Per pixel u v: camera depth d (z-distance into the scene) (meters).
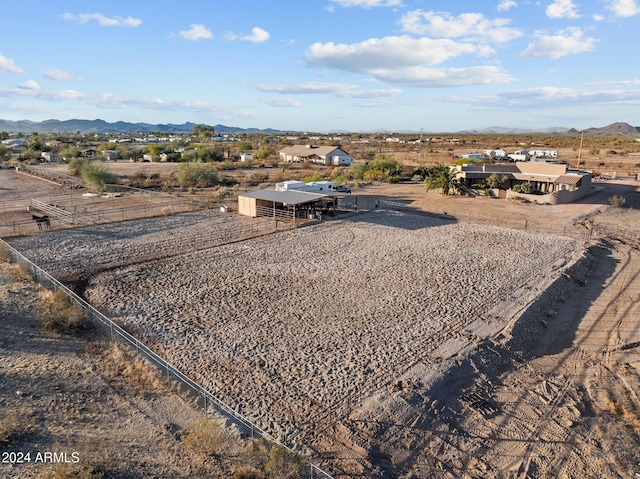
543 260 30.62
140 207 46.22
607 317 23.08
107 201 49.50
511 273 27.98
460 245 34.31
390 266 29.12
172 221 40.69
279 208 44.75
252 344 18.73
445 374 16.84
